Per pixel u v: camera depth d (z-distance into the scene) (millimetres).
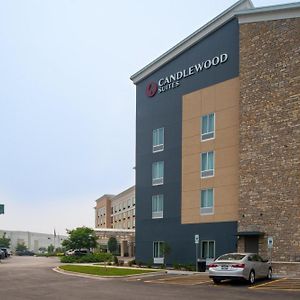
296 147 29766
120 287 21641
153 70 43312
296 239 28984
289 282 23234
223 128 35344
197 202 37062
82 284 23484
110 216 98750
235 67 34812
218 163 35500
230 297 17359
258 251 30734
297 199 29297
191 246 37125
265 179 31047
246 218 31703
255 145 31859
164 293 18828
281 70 31172
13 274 32062
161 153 41656
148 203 42562
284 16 31562
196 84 38375
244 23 33594
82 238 65500
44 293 19062
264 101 31766
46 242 155625
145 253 42250
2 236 132000
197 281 24438
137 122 45219
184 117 39312
